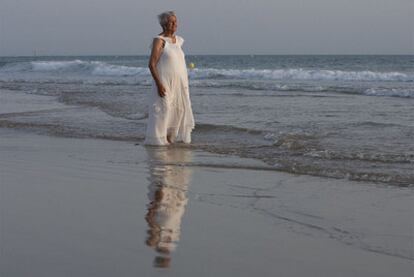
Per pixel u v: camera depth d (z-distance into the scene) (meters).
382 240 3.74
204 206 4.68
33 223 4.08
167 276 3.04
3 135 9.67
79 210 4.51
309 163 6.55
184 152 7.72
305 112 12.27
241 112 12.41
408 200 4.84
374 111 12.39
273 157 7.05
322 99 15.68
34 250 3.44
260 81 28.08
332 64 56.66
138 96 17.06
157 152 7.75
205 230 3.95
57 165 6.73
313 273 3.12
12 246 3.52
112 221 4.16
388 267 3.23
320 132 9.03
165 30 8.55
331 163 6.54
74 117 12.12
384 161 6.60
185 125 8.61
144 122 11.15
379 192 5.16
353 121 10.55
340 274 3.12
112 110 13.24
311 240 3.74
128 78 32.94
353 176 5.85
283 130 9.37
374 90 17.84
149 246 3.55
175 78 8.42
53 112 13.16
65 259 3.28
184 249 3.51
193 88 21.39
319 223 4.16
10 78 33.94
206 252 3.45
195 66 58.19
